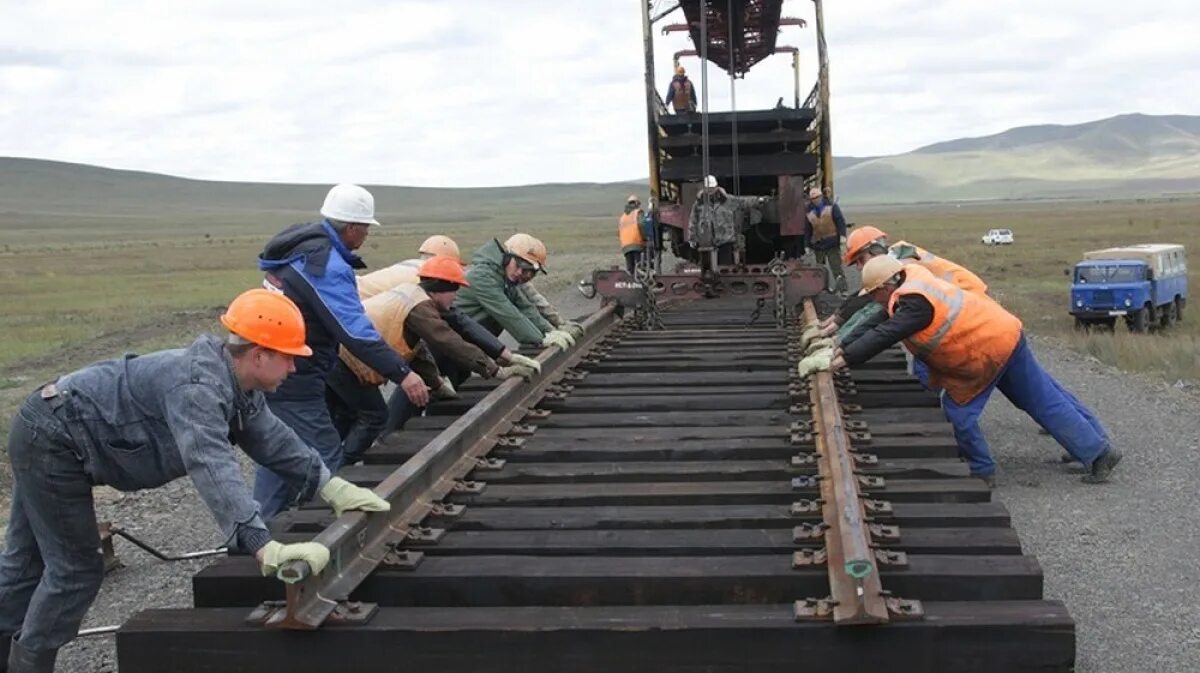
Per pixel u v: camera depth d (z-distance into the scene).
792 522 4.99
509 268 8.65
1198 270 32.91
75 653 5.09
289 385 6.10
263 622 3.89
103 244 91.50
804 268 12.02
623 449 6.31
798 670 3.74
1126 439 9.17
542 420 7.24
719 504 5.41
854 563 3.67
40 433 4.03
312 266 5.95
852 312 9.02
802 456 5.92
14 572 4.45
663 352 10.09
